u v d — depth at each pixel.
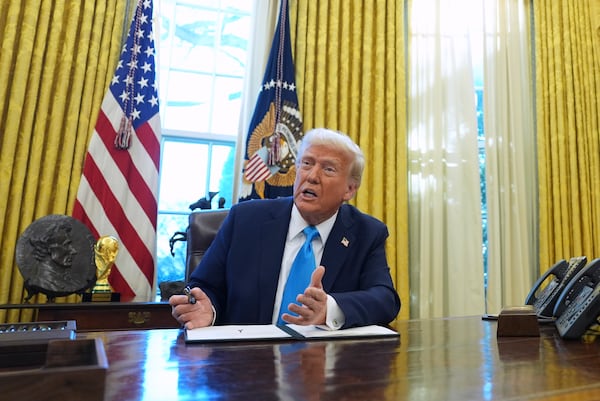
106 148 2.41
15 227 2.25
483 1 3.23
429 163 2.99
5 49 2.36
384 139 2.92
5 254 2.22
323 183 1.24
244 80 2.87
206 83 3.06
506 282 2.92
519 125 3.11
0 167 2.27
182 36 3.05
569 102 3.09
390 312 1.09
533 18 3.25
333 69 2.87
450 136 3.04
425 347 0.76
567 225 2.96
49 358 0.45
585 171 3.03
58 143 2.39
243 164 2.68
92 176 2.37
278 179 2.62
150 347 0.72
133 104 2.51
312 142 1.29
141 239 2.40
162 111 2.94
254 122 2.67
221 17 3.14
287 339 0.82
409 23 3.08
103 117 2.43
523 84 3.21
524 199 3.03
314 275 0.96
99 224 2.35
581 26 3.20
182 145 2.97
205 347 0.73
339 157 1.26
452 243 2.92
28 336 0.66
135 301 2.05
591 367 0.60
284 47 2.79
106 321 1.86
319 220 1.28
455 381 0.52
